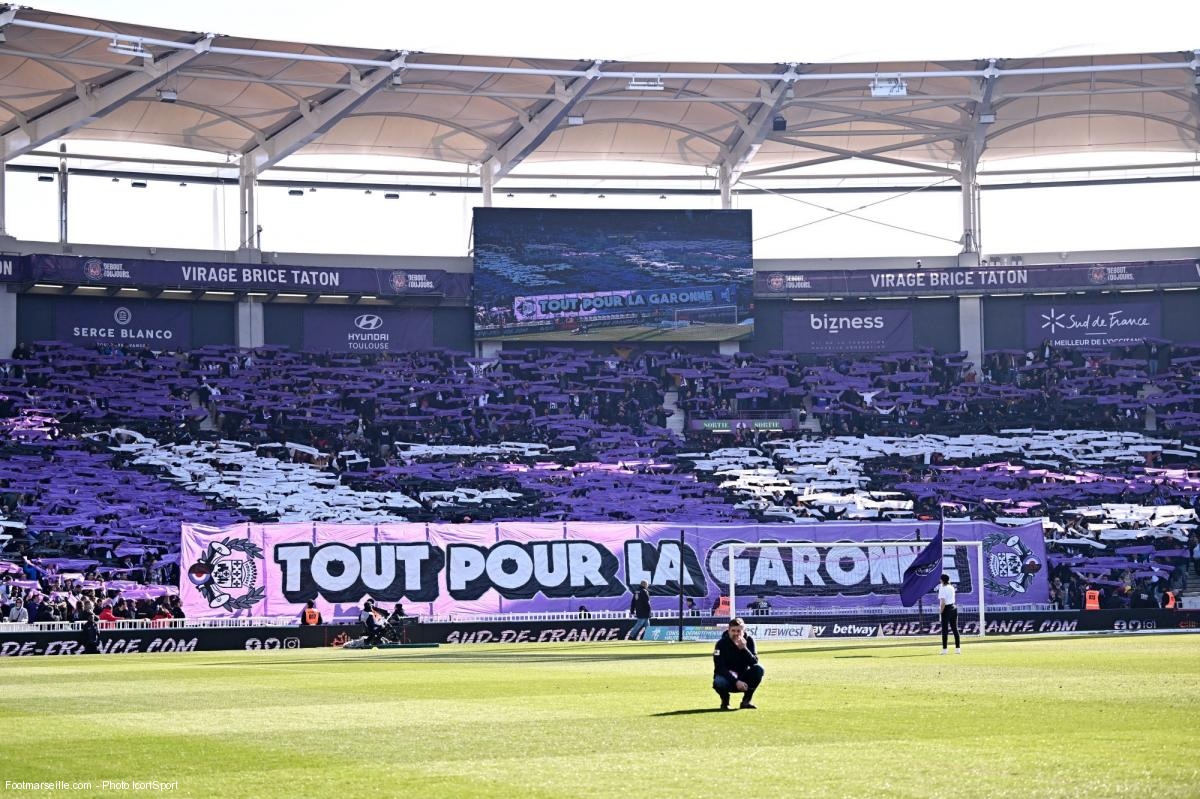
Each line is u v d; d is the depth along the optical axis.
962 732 18.62
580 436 78.94
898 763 15.91
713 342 85.94
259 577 53.41
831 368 85.62
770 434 80.94
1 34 61.72
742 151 82.25
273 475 70.69
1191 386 83.12
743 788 14.41
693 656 39.03
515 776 15.48
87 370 76.12
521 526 56.66
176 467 70.00
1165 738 17.67
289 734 19.72
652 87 72.25
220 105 74.50
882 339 87.00
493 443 77.62
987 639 48.09
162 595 55.62
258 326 81.25
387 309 83.50
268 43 68.12
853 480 74.75
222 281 78.62
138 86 68.69
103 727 20.86
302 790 14.74
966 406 83.31
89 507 63.59
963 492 73.19
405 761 16.80
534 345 83.94
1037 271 85.69
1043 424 81.81
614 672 32.22
